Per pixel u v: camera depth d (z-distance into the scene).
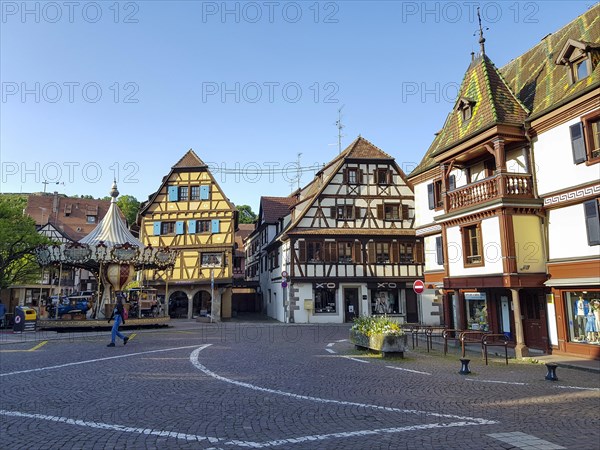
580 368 12.08
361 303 30.70
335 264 30.73
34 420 6.63
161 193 34.94
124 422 6.54
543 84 16.59
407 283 31.11
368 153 32.53
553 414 7.11
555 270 14.73
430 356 14.44
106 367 11.30
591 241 13.55
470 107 17.56
